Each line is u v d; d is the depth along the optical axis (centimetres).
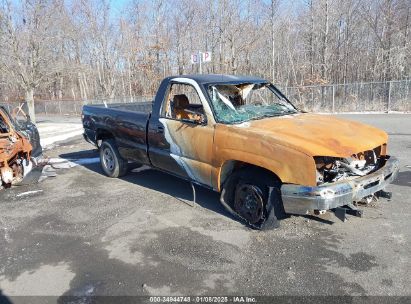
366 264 364
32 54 1803
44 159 791
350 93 2136
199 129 488
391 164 450
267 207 430
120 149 660
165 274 361
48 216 522
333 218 470
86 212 532
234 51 2981
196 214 506
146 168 767
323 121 478
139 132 596
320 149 385
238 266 370
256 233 440
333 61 3077
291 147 393
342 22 3072
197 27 3266
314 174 380
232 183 477
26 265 389
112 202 569
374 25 2912
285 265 368
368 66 3097
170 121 533
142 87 3681
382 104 1977
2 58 1731
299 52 3231
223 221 479
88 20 3669
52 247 427
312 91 2252
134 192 612
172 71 3484
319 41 3048
